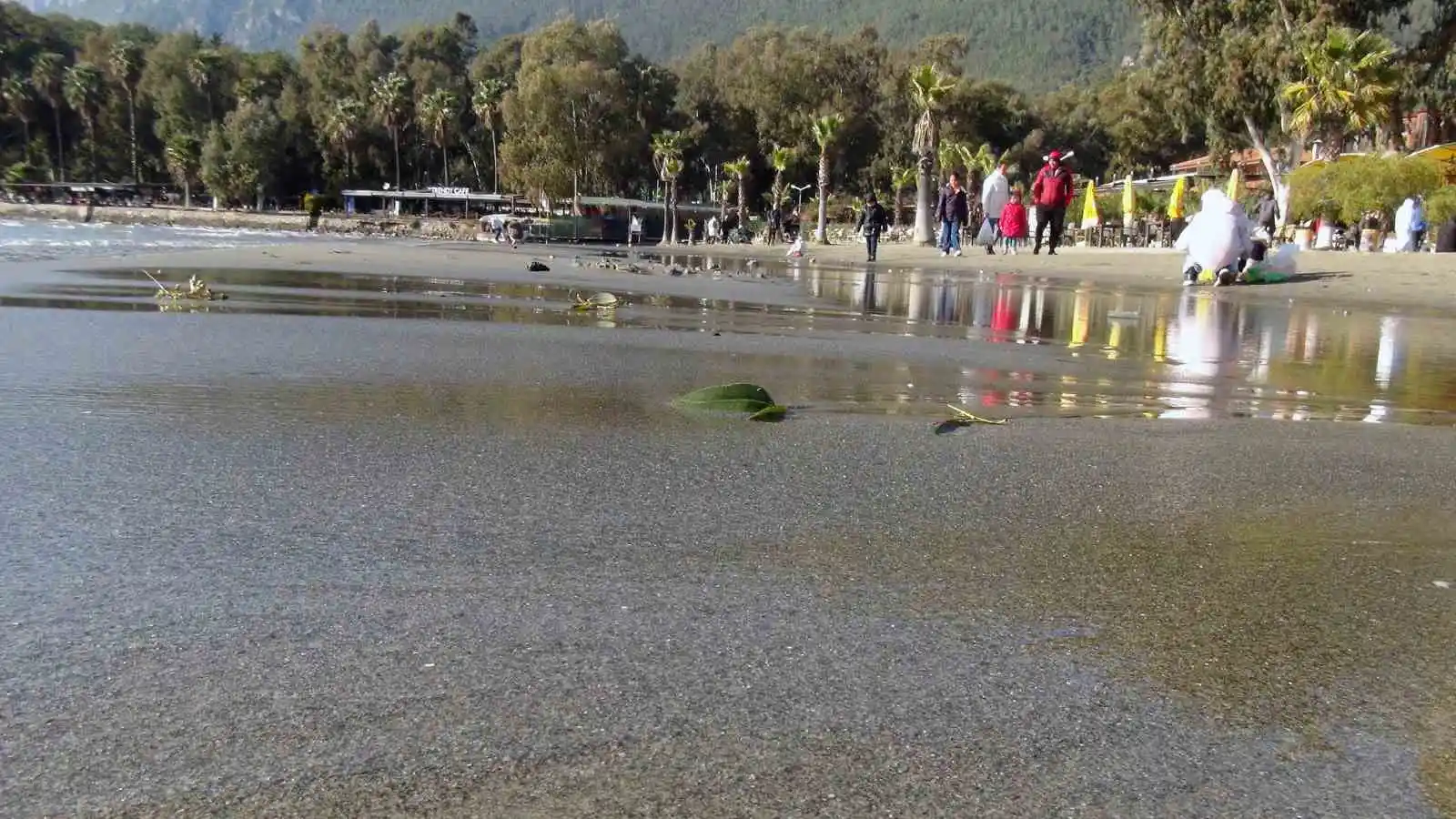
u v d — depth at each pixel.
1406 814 1.45
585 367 5.54
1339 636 2.06
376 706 1.67
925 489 3.15
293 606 2.08
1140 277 16.44
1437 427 4.38
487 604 2.12
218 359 5.37
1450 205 23.09
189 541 2.47
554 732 1.61
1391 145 37.62
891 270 18.84
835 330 7.88
